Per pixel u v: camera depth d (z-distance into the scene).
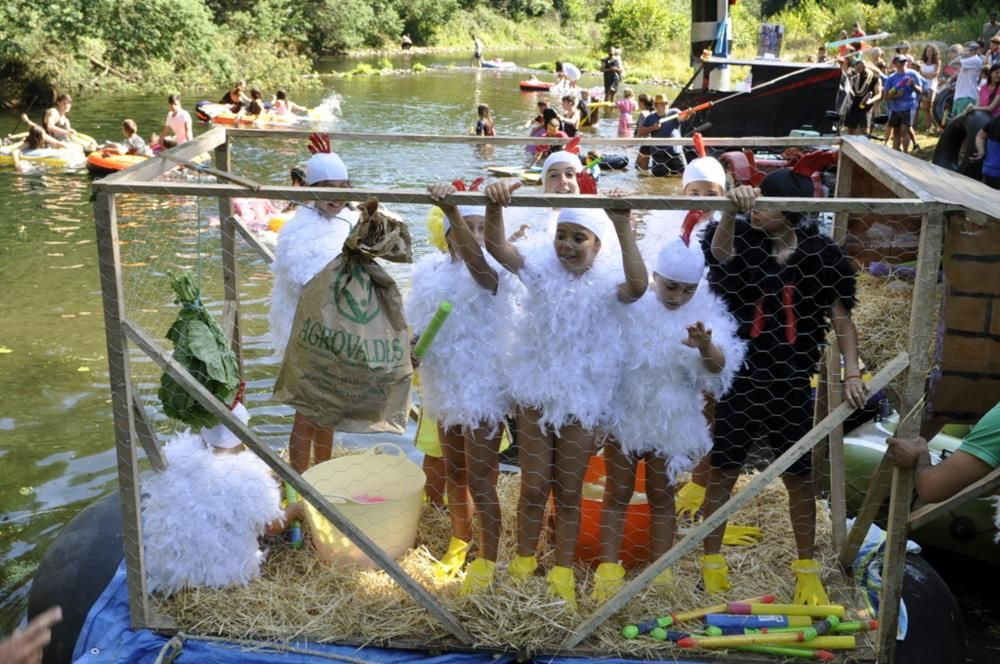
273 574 4.48
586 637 4.07
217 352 4.34
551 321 4.02
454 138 5.48
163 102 29.02
